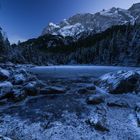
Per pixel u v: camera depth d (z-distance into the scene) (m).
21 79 23.77
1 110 13.74
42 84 22.16
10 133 9.69
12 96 16.45
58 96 18.38
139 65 93.88
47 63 129.00
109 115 12.58
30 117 12.06
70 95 18.83
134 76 20.64
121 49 113.31
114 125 10.80
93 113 12.80
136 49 104.94
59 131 9.91
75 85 24.92
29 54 115.31
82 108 14.07
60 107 14.37
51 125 10.68
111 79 22.47
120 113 13.01
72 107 14.35
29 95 18.48
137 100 16.84
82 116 12.21
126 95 18.98
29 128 10.29
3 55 82.69
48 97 17.92
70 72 48.16
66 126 10.53
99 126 10.30
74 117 12.02
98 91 20.86
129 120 11.67
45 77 34.91
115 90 19.70
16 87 20.02
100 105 14.93
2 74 25.31
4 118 11.91
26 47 124.25
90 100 15.30
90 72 47.84
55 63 143.12
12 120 11.53
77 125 10.68
